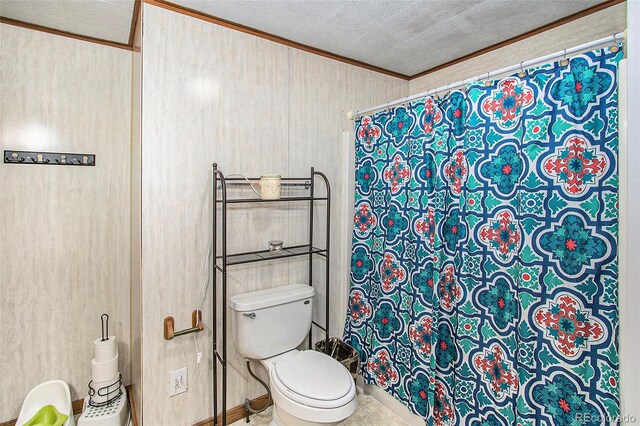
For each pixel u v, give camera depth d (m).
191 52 1.64
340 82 2.20
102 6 1.56
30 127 1.72
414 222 1.81
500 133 1.45
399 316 1.93
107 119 1.91
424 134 1.76
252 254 1.85
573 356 1.24
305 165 2.07
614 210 1.14
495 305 1.49
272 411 1.88
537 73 1.32
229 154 1.78
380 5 1.60
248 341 1.70
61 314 1.83
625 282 1.01
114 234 1.96
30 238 1.74
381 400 2.06
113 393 1.80
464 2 1.57
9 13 1.61
